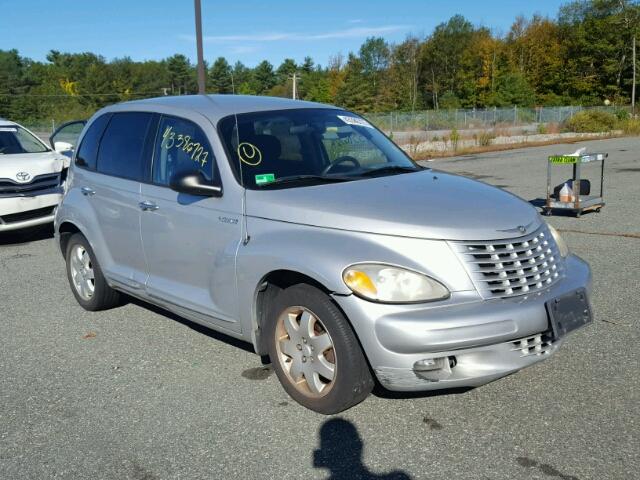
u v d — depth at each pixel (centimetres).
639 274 680
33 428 394
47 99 9869
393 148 531
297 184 439
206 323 468
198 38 1742
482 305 357
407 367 348
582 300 400
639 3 8144
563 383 427
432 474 330
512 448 352
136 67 11794
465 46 10331
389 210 385
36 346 533
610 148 2562
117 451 364
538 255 389
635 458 338
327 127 508
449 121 4106
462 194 420
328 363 386
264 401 418
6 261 853
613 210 1088
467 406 400
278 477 333
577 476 324
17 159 969
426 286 355
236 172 444
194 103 520
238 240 427
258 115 492
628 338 504
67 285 723
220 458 353
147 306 632
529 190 1327
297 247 384
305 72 12138
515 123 4325
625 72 8288
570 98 8525
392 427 378
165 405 418
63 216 615
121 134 565
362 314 353
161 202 491
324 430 378
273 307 409
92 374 471
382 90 10338
